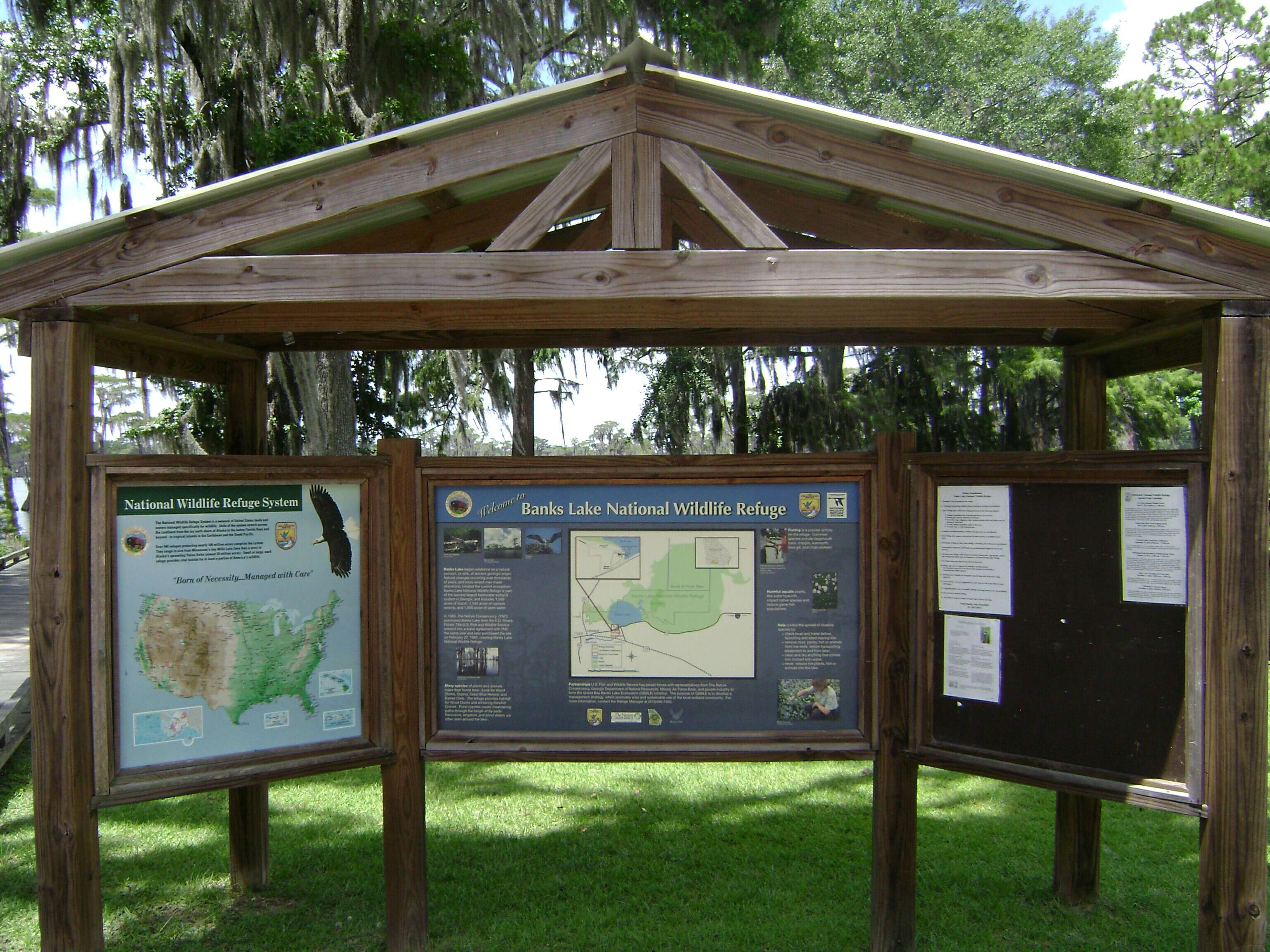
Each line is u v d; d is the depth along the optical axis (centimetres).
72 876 310
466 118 305
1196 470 307
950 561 355
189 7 1329
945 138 291
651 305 390
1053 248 365
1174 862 487
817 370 2212
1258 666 297
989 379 2161
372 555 365
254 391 447
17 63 1659
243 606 345
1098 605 327
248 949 387
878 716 362
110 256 311
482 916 423
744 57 1825
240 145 1503
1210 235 301
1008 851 504
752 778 659
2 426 3266
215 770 335
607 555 371
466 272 307
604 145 307
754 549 370
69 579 312
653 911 429
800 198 405
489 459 367
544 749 365
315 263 308
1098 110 2673
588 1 1686
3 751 657
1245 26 3089
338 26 1377
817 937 399
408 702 366
